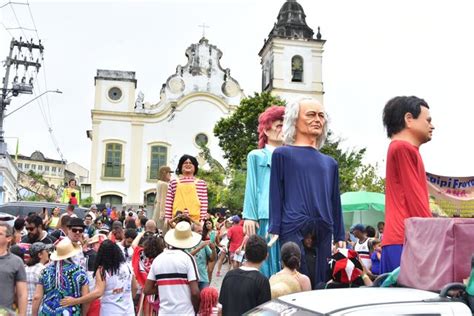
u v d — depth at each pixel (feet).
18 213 57.88
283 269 17.72
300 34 150.71
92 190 147.54
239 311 16.40
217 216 64.59
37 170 308.81
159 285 20.17
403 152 16.89
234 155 120.16
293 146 19.42
